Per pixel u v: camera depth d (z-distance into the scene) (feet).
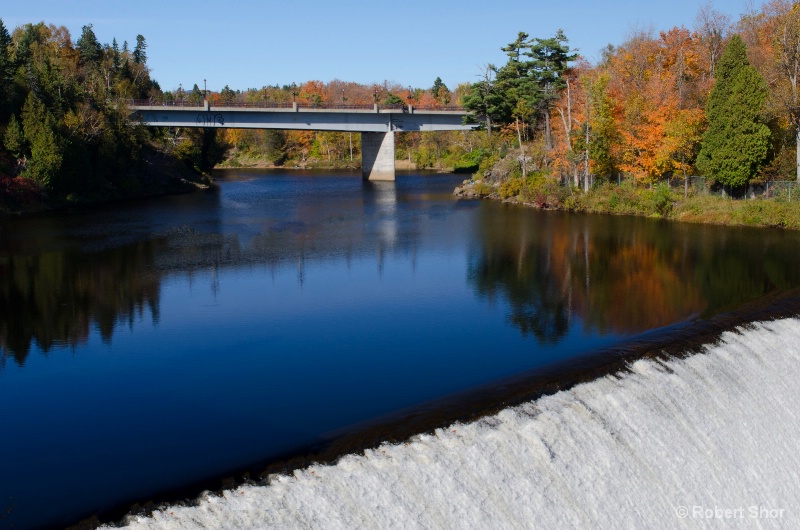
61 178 243.60
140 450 66.44
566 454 64.54
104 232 189.26
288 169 538.47
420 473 59.00
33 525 53.57
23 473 62.34
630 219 205.77
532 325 105.70
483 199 278.26
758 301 114.52
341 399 78.33
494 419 68.85
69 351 96.12
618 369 82.94
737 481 70.69
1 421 74.28
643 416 72.33
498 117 338.95
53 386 84.07
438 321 108.58
